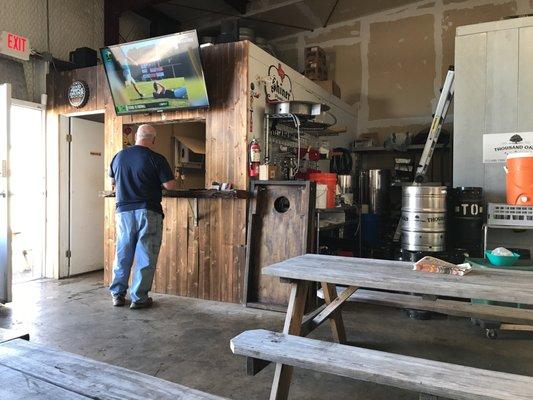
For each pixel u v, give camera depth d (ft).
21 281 15.23
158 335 9.59
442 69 21.20
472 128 13.29
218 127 12.62
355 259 7.78
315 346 5.34
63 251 16.01
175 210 13.32
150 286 11.91
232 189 11.95
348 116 21.89
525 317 7.30
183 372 7.69
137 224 11.75
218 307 11.97
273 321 10.66
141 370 7.76
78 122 16.55
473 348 9.06
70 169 16.25
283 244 11.98
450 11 20.95
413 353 8.75
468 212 11.84
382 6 22.24
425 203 11.68
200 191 12.20
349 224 16.92
